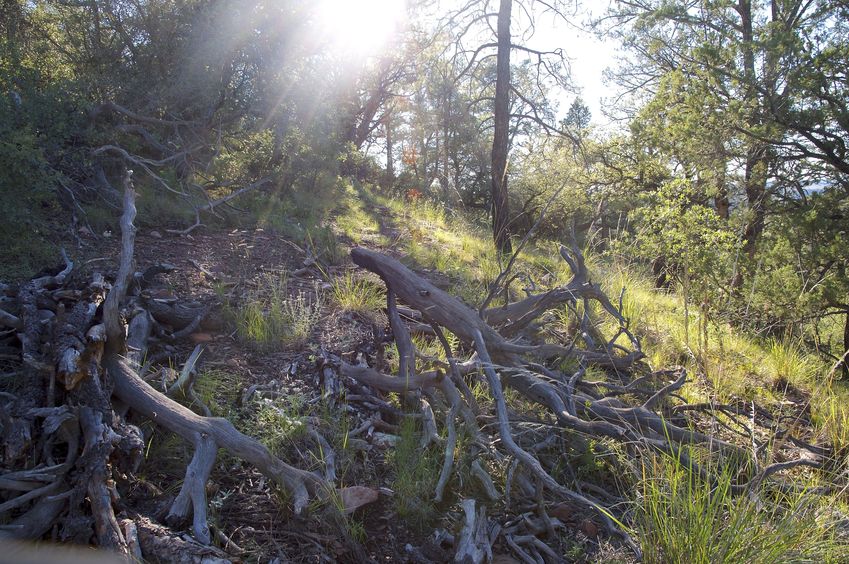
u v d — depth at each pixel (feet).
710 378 19.45
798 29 42.37
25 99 22.91
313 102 33.81
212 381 13.74
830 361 27.45
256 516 10.66
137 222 24.23
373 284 21.13
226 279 20.15
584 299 19.38
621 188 55.52
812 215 38.65
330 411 13.62
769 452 13.44
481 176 88.79
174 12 29.73
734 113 39.47
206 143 30.78
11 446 9.52
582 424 13.82
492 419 14.39
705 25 51.65
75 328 11.12
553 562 11.35
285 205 31.14
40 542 8.93
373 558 10.59
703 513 10.65
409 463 12.55
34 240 18.08
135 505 10.20
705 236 27.63
